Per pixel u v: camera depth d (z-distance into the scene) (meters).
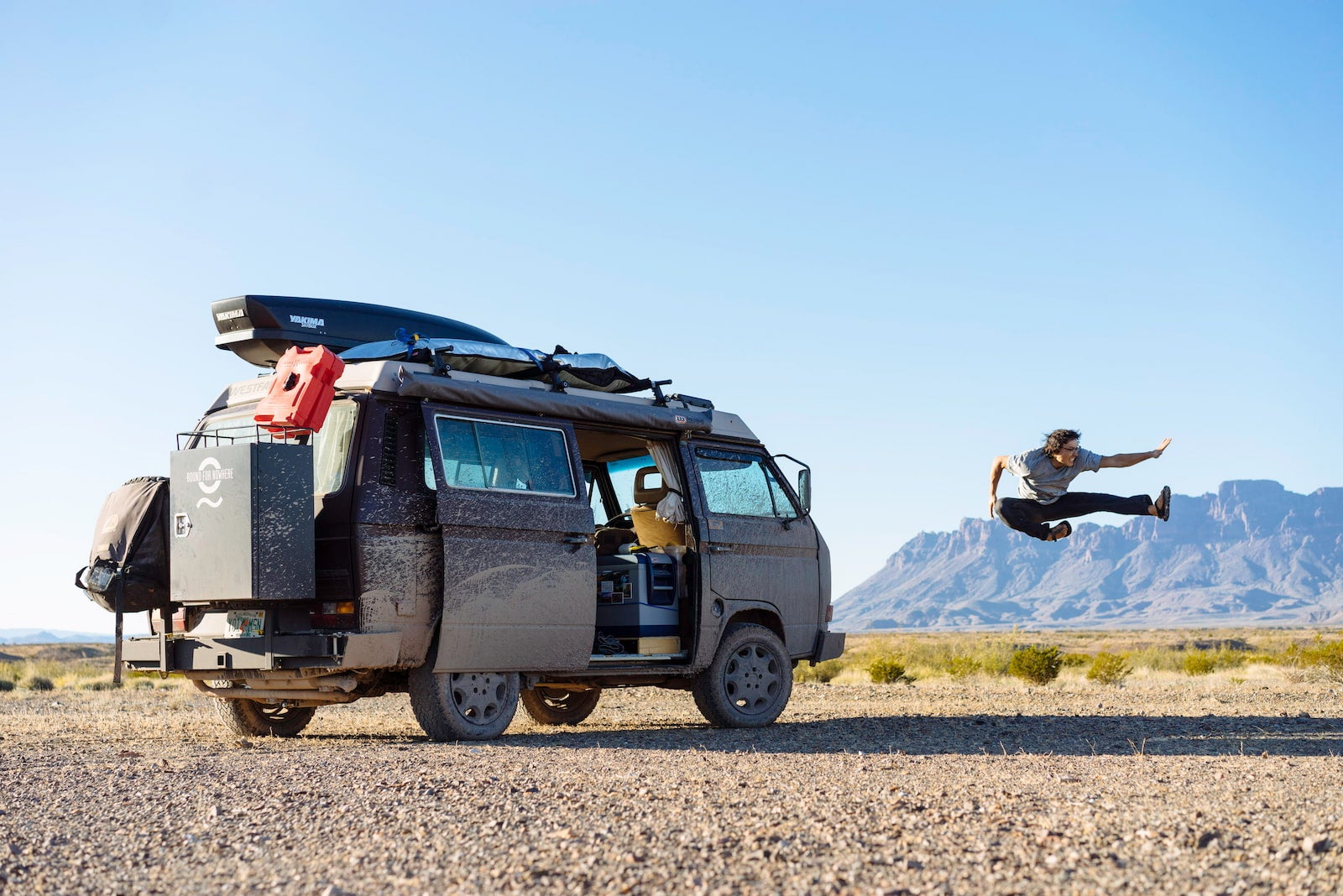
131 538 9.99
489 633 10.26
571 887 4.58
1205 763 8.57
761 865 4.86
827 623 13.54
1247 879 4.53
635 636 11.79
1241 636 164.25
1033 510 10.03
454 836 5.52
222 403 11.17
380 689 10.81
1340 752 9.81
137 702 19.23
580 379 11.61
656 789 6.79
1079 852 4.95
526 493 10.73
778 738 10.95
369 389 9.92
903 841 5.23
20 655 83.81
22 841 5.62
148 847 5.50
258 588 9.14
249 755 9.05
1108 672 26.67
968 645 40.03
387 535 9.77
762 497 12.98
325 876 4.88
